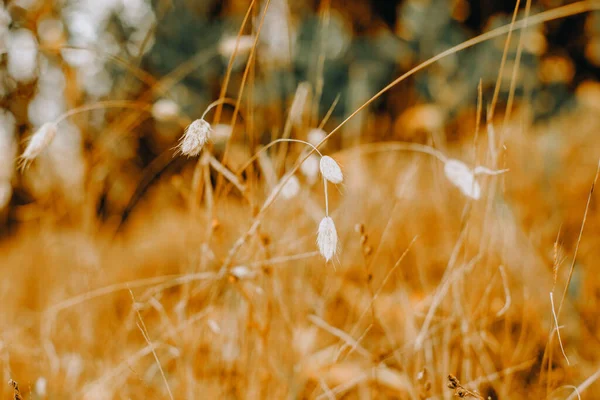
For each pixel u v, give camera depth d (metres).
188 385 0.77
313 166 0.83
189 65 2.39
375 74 2.47
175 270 1.28
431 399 0.74
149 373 0.87
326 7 0.89
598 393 0.78
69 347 0.92
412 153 1.51
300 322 0.84
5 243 1.64
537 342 0.82
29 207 1.31
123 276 1.25
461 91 2.21
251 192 0.80
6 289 1.20
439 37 2.50
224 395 0.77
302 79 2.47
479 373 0.76
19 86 1.25
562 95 2.23
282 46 1.14
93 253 1.08
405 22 2.58
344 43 2.54
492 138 0.77
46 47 0.83
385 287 0.97
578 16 2.38
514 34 2.23
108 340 0.91
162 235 1.52
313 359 0.84
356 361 0.86
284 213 0.91
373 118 1.68
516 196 1.10
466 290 0.83
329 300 0.89
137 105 0.82
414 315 0.84
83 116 1.15
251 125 0.82
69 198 1.19
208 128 0.64
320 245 0.61
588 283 0.90
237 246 0.76
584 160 1.37
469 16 2.64
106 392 0.80
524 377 0.81
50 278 1.15
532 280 0.88
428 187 1.23
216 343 0.82
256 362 0.78
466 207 0.77
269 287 0.80
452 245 0.99
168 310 1.06
